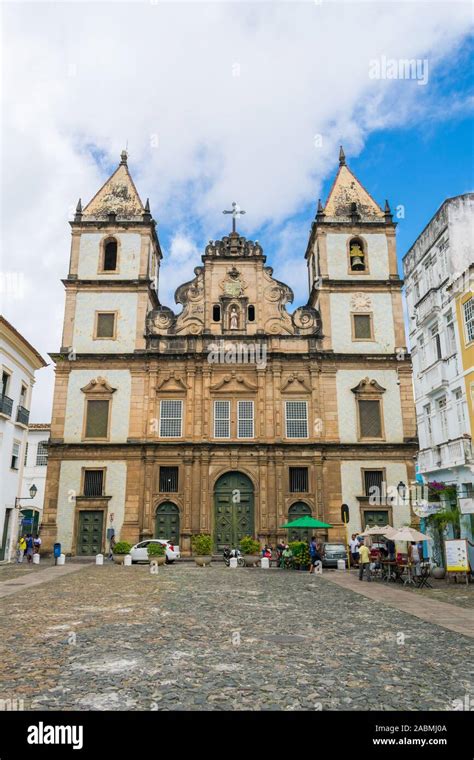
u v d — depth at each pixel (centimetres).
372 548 2769
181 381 3472
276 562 3041
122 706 643
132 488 3291
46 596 1576
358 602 1524
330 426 3409
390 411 3441
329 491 3309
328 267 3700
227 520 3306
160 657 861
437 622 1212
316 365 3494
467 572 2070
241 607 1389
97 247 3731
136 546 2986
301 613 1315
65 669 792
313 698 676
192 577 2180
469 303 2608
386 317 3612
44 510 3256
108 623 1143
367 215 3825
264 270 3734
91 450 3341
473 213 2833
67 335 3553
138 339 3550
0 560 2928
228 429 3425
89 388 3438
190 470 3325
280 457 3350
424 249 3219
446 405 2875
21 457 3225
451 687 721
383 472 3344
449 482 2836
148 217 3769
